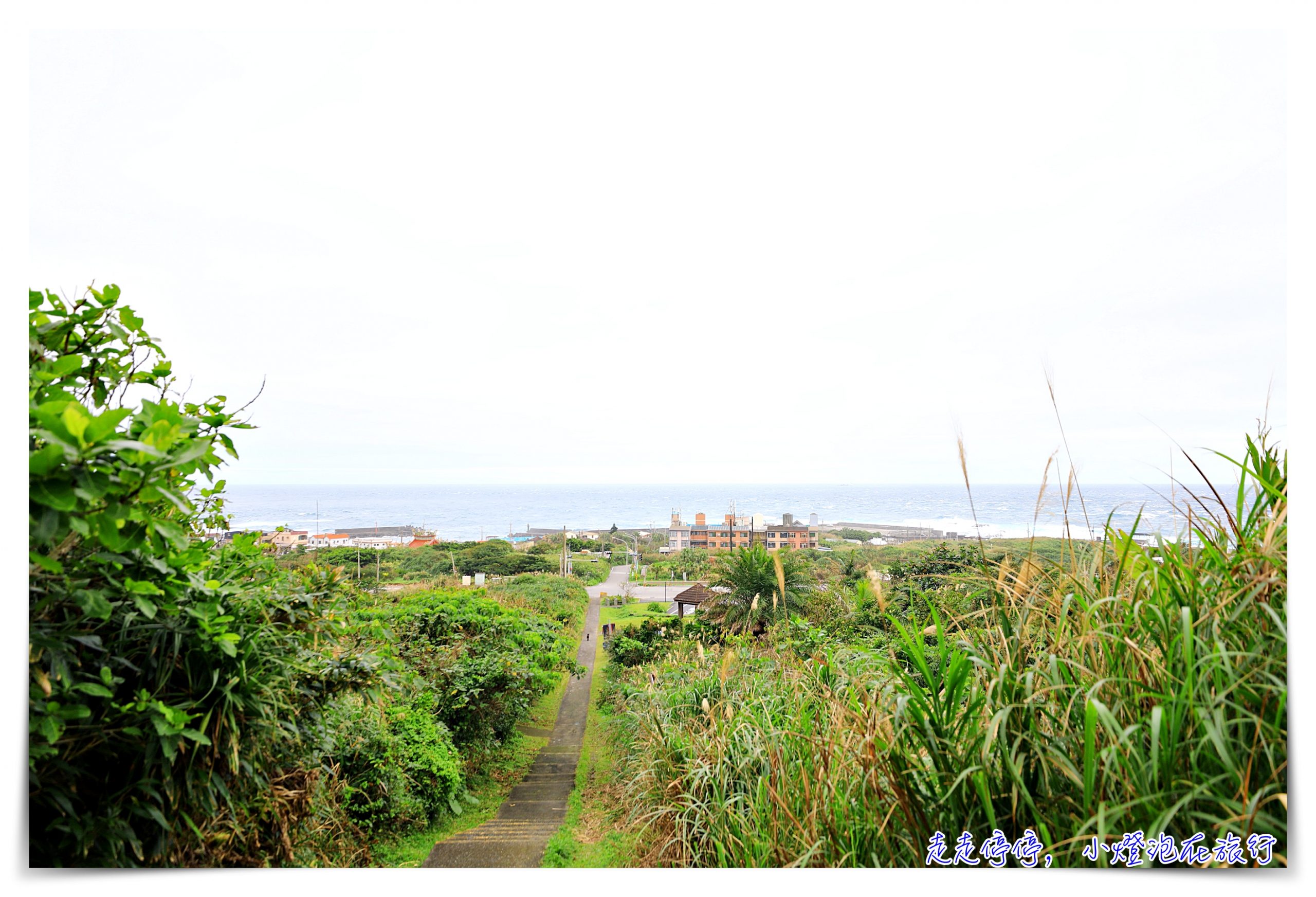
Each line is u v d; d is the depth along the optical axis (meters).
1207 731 1.08
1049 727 1.30
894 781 1.36
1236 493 1.30
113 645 1.22
